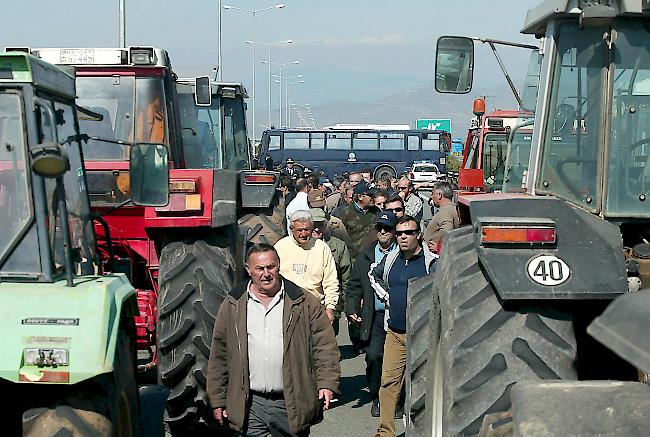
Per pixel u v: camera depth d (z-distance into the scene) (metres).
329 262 8.91
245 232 9.25
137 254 8.40
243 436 5.86
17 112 4.63
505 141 20.22
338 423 9.05
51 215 4.71
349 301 9.40
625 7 4.91
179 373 7.06
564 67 5.17
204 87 11.39
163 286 7.25
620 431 2.78
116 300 4.63
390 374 8.20
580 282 4.25
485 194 5.41
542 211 4.55
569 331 4.24
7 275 4.62
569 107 5.17
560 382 3.01
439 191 12.29
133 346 5.41
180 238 7.51
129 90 8.80
